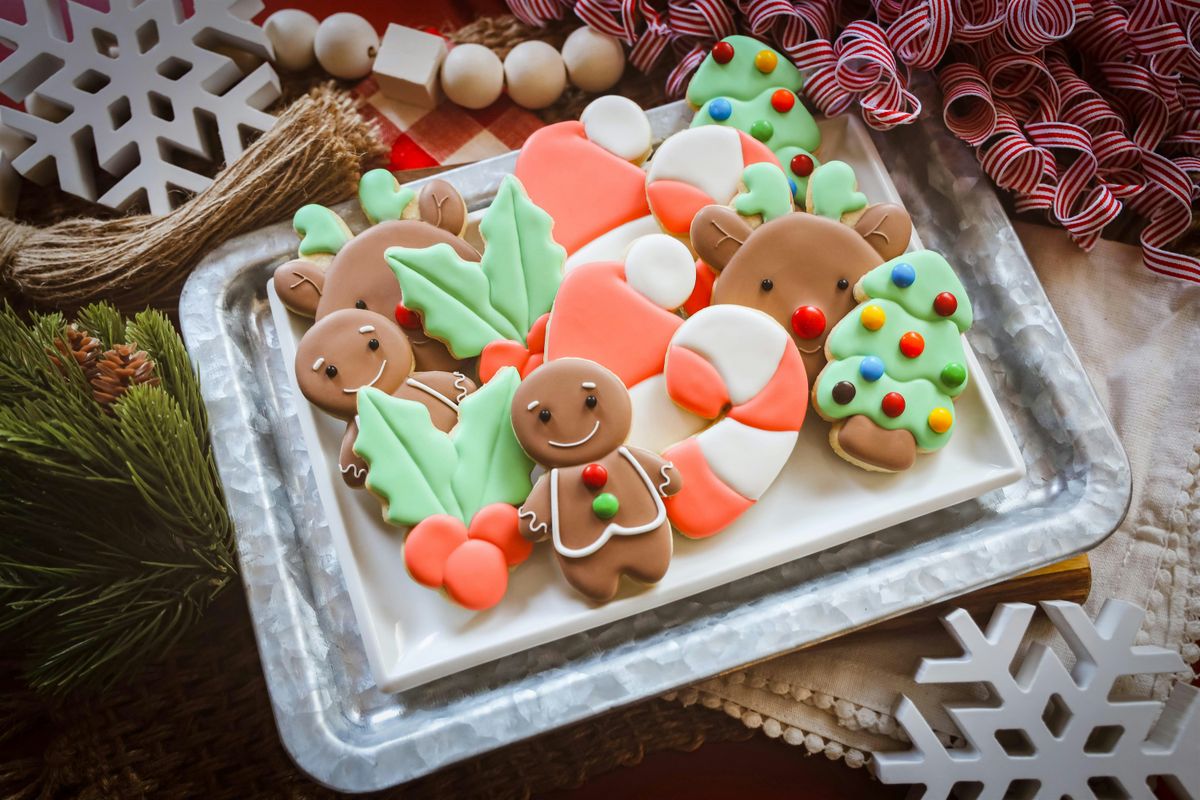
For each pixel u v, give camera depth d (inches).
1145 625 22.2
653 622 20.4
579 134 21.7
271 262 21.9
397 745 19.2
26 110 23.6
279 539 20.4
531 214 20.8
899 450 20.1
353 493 20.5
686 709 22.0
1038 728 20.9
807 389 20.3
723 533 20.3
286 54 23.6
